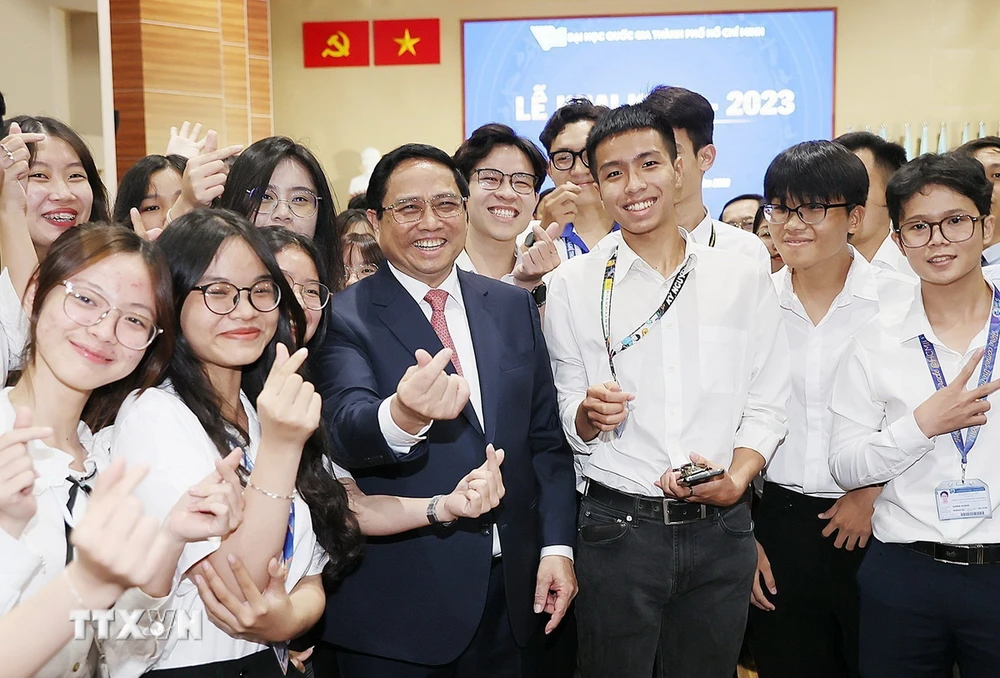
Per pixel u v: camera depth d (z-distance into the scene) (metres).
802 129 7.19
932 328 2.22
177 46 6.18
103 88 4.93
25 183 2.39
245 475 1.65
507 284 2.41
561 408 2.40
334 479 1.86
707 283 2.30
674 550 2.19
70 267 1.48
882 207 2.96
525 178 3.05
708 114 2.91
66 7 4.71
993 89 7.00
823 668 2.65
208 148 2.53
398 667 2.10
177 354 1.64
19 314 1.93
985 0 6.94
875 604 2.20
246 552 1.51
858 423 2.30
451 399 1.67
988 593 2.06
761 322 2.34
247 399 1.82
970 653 2.11
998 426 2.10
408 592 2.09
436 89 7.47
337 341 2.15
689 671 2.27
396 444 1.80
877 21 7.06
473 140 3.07
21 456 1.27
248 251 1.67
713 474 2.00
